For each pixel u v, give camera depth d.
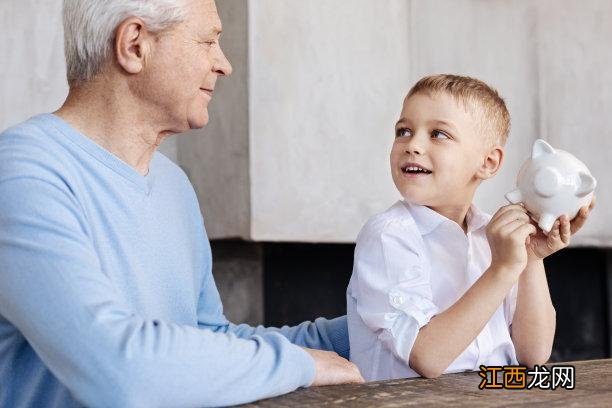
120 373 1.02
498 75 3.29
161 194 1.41
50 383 1.19
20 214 1.11
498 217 1.34
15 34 2.50
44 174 1.16
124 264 1.27
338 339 1.59
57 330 1.06
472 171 1.54
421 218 1.51
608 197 3.47
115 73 1.28
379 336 1.39
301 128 2.78
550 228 1.34
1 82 2.47
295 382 1.14
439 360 1.29
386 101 2.97
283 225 2.74
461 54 3.20
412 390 1.15
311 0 2.80
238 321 2.98
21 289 1.08
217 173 2.80
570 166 1.32
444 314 1.32
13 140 1.20
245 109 2.69
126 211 1.29
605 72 3.48
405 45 3.03
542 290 1.52
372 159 2.94
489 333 1.52
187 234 1.44
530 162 1.36
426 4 3.11
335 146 2.85
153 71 1.28
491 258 1.45
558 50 3.41
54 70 2.56
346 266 3.23
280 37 2.73
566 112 3.41
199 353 1.06
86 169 1.25
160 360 1.04
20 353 1.20
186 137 2.92
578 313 3.77
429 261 1.50
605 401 1.04
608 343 3.80
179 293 1.38
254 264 3.03
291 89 2.76
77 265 1.09
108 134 1.31
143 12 1.26
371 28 2.95
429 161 1.50
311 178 2.80
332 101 2.85
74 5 1.28
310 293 3.15
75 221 1.15
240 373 1.08
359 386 1.20
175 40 1.29
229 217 2.76
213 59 1.35
